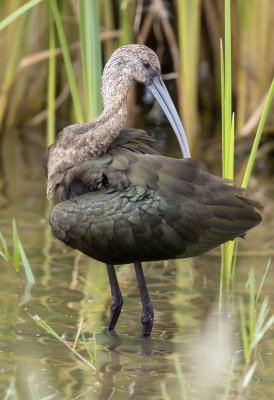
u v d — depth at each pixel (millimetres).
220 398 7711
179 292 11016
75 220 9133
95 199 9172
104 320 9945
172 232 9023
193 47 18062
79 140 9609
